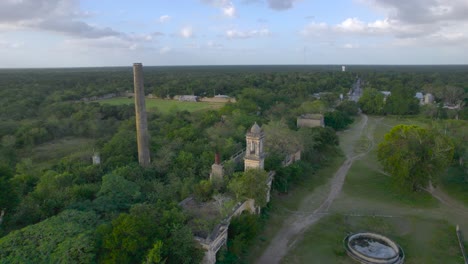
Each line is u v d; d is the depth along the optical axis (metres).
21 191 41.56
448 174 58.34
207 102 140.38
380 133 94.75
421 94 155.75
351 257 35.66
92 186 40.59
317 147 70.56
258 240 38.44
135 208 30.92
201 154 54.28
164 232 28.25
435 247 37.91
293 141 60.28
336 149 75.88
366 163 67.38
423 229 41.84
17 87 149.12
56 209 35.09
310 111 98.06
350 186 55.75
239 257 34.62
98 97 144.38
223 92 154.62
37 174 51.38
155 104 133.88
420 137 51.34
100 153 57.38
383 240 38.75
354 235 39.12
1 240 25.58
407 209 47.38
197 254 29.25
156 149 57.66
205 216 35.03
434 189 53.53
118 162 50.66
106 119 104.25
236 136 65.69
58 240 25.41
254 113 99.00
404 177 50.12
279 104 109.19
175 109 105.06
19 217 33.47
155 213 30.94
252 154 43.78
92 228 28.17
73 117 98.81
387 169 53.56
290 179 52.72
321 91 164.00
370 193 52.88
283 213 45.41
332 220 43.97
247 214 37.19
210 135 65.62
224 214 34.59
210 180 41.16
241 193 38.38
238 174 41.25
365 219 44.38
